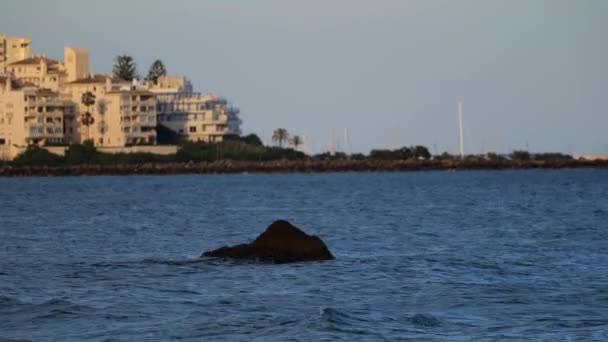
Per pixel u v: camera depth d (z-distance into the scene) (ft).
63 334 380.78
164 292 473.67
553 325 394.11
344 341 366.43
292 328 386.11
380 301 449.89
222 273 528.63
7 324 399.44
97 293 472.44
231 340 368.68
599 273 546.67
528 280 517.14
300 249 573.74
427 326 391.65
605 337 372.79
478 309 429.38
